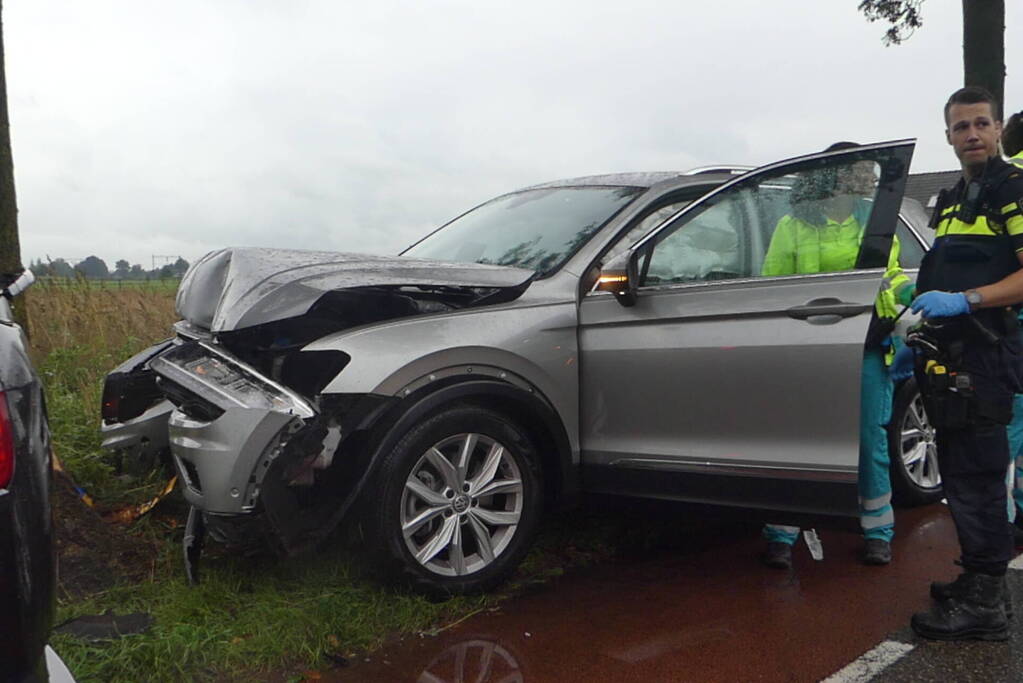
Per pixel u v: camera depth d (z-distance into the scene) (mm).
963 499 3289
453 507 3578
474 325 3650
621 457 3828
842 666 3059
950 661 3086
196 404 3475
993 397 3193
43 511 1936
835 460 3457
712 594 3754
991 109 3293
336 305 3656
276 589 3568
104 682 2814
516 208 4863
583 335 3920
